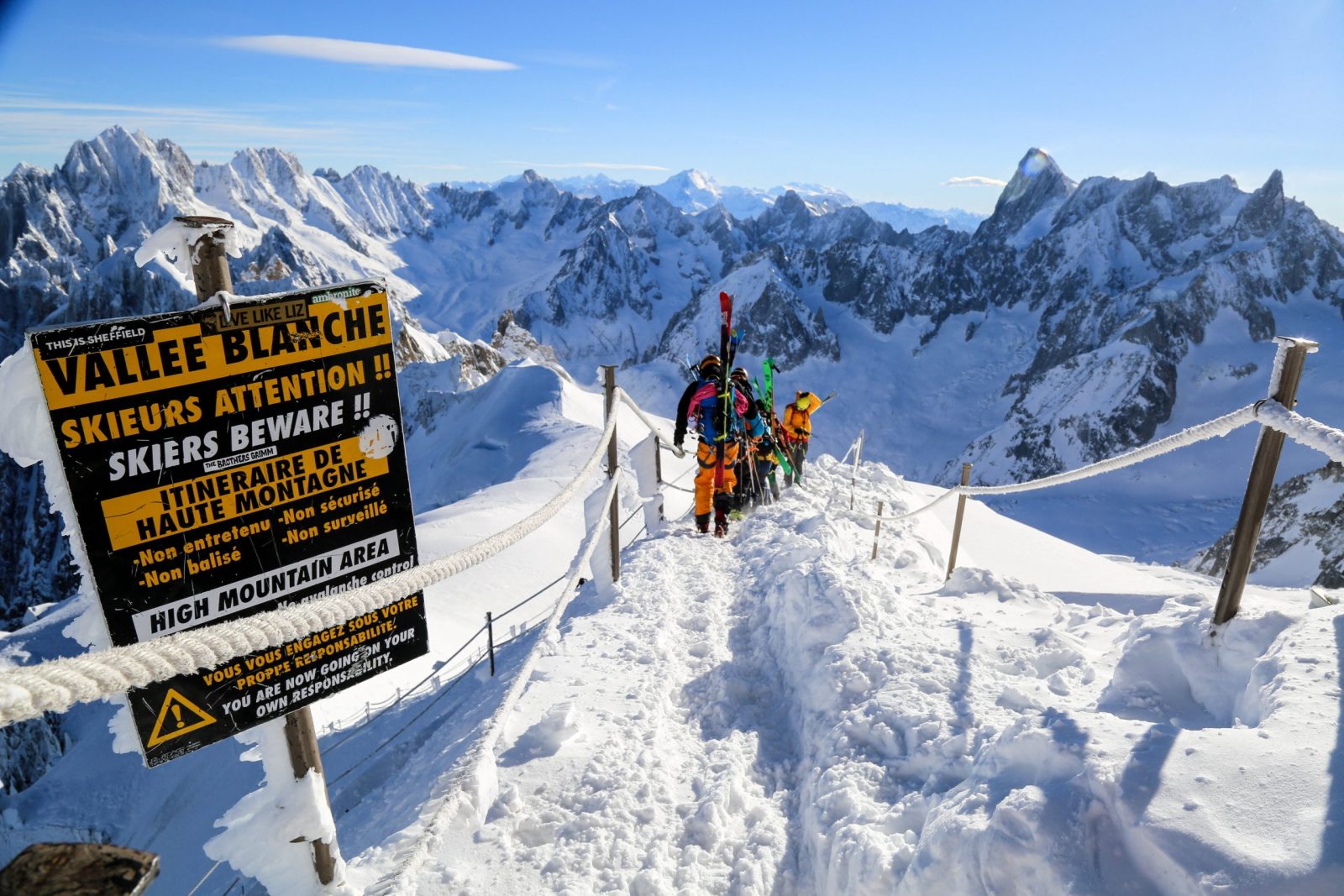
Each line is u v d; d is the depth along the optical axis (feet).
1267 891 7.02
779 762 14.15
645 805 12.25
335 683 8.08
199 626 7.21
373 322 7.78
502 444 203.31
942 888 8.92
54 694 5.16
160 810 52.13
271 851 7.99
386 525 8.28
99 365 6.32
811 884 11.15
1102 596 29.25
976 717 12.25
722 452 28.04
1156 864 7.72
